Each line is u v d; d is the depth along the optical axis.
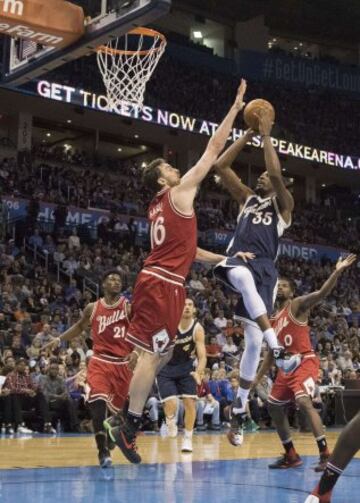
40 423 10.57
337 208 29.47
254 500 3.80
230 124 4.15
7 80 9.57
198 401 11.79
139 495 3.94
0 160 22.38
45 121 24.14
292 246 24.27
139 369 4.16
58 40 8.18
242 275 4.36
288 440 5.70
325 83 29.38
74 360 11.40
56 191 20.47
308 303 5.76
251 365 4.55
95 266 16.84
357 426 3.06
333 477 3.12
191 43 27.84
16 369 10.45
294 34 31.02
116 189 22.70
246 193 4.83
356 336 18.11
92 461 6.04
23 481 4.58
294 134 27.08
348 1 27.83
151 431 11.35
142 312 4.09
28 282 15.00
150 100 23.69
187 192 4.09
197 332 7.07
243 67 28.20
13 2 7.64
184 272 4.13
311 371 5.73
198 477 4.87
